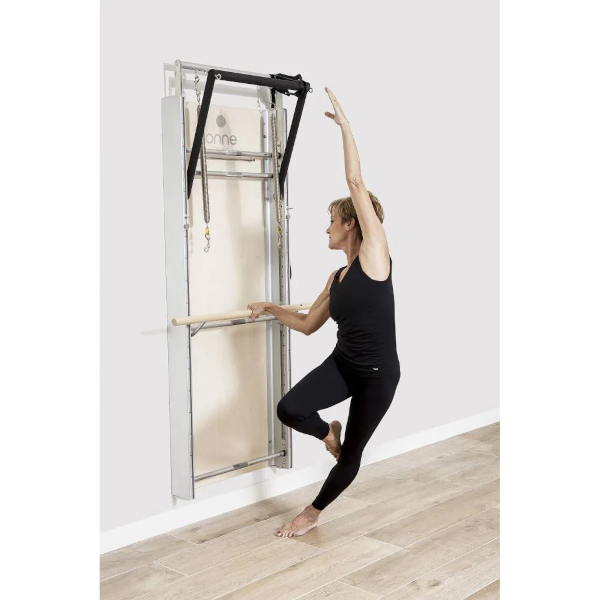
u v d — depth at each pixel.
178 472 3.07
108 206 2.80
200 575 2.70
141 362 2.96
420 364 4.36
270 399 3.51
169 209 2.96
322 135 3.65
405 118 4.09
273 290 3.43
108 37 2.75
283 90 3.24
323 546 2.96
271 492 3.55
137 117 2.87
